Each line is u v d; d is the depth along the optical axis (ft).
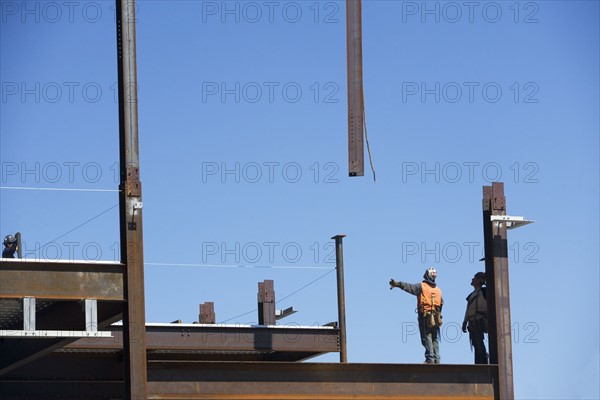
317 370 118.32
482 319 133.28
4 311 116.06
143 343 110.32
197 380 114.01
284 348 155.33
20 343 123.75
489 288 125.29
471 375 123.03
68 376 145.69
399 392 120.37
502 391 122.42
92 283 110.52
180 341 149.89
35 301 110.32
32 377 144.05
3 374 134.72
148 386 112.27
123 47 114.93
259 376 116.16
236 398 114.73
